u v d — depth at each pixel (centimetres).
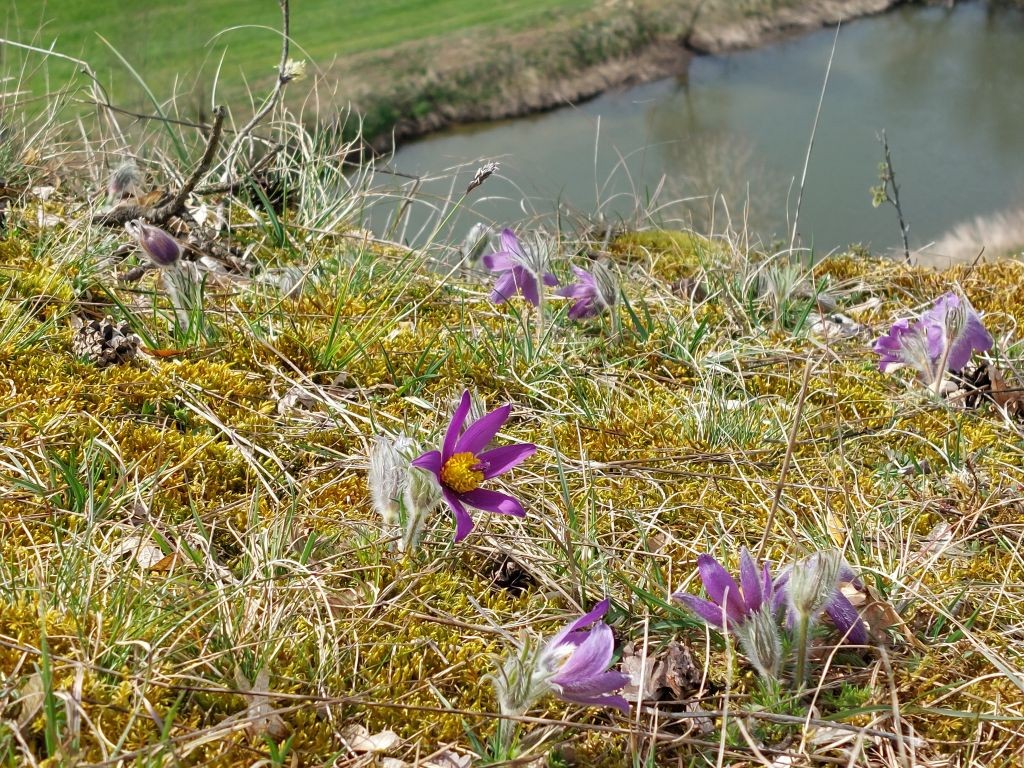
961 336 115
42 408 102
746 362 124
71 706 82
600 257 150
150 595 90
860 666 93
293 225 137
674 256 153
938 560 100
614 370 120
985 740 89
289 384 111
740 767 88
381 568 95
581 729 88
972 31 526
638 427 112
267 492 101
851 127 405
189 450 102
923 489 107
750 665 93
